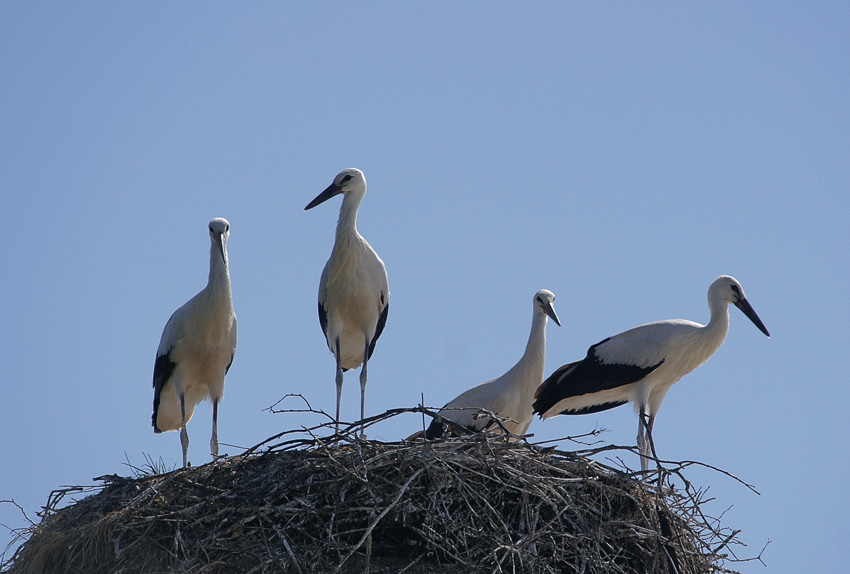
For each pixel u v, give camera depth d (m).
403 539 13.17
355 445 13.48
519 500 13.23
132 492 13.55
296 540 12.72
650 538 13.56
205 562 12.53
